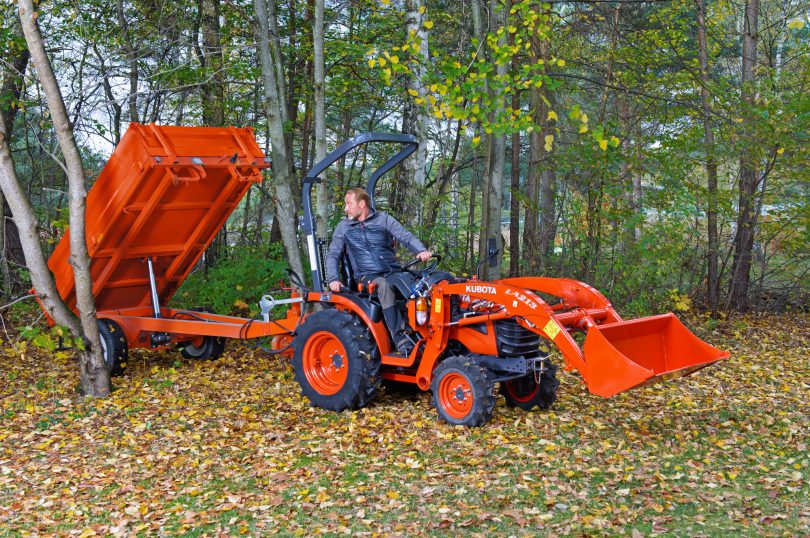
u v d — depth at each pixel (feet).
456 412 21.29
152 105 48.44
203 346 31.45
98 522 15.60
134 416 23.38
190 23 44.96
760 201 42.22
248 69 46.57
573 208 39.81
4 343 35.19
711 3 52.21
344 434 20.89
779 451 19.03
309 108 53.78
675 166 38.19
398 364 22.50
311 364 24.11
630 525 14.42
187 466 18.72
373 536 14.26
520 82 27.89
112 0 44.09
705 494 15.96
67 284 28.81
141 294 31.73
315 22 33.45
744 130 39.22
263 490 16.97
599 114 51.01
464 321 21.42
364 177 69.26
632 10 55.47
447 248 39.96
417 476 17.38
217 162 26.81
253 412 23.50
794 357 32.55
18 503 16.65
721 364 30.45
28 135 48.75
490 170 34.76
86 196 25.03
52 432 21.88
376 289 23.17
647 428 21.02
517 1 34.45
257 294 36.29
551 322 19.80
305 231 24.98
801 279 44.68
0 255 36.35
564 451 18.83
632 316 39.01
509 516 14.96
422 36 36.27
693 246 42.24
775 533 13.96
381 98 55.36
